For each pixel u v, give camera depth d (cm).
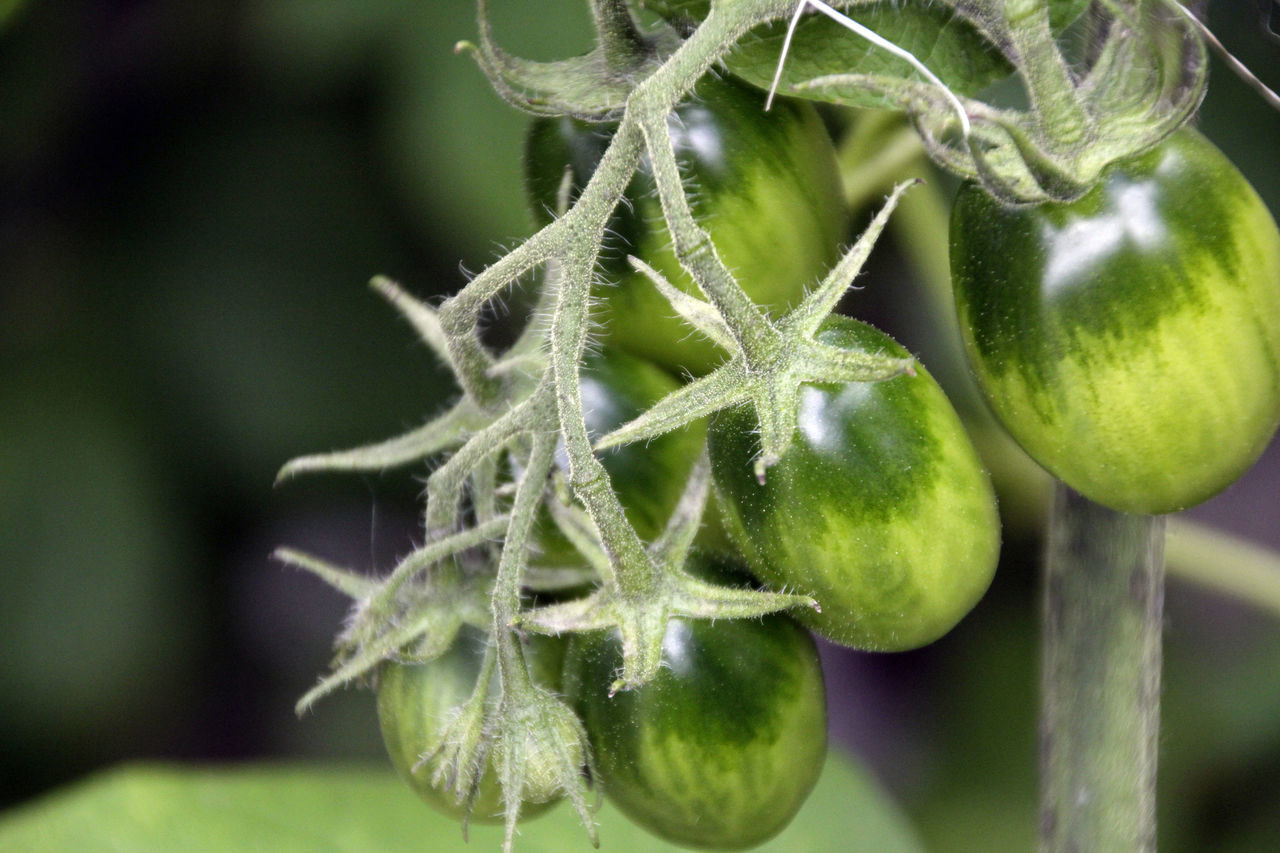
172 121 62
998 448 51
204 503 62
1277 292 42
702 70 41
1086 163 42
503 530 43
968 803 59
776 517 42
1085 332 42
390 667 44
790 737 43
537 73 43
